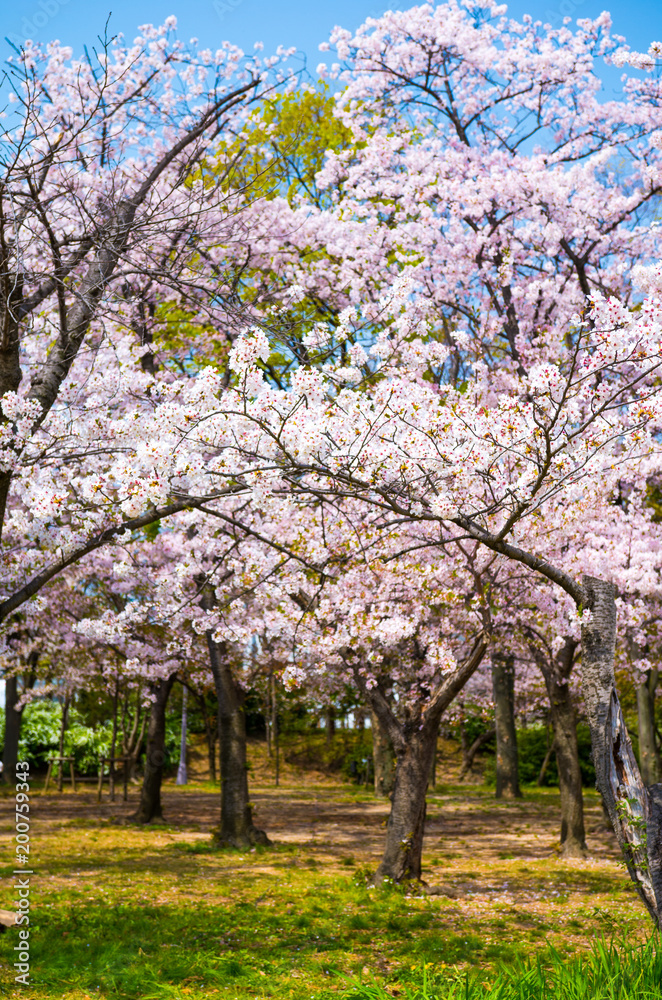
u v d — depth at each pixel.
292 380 5.47
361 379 7.00
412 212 12.67
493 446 6.02
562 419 5.83
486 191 11.79
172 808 18.98
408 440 5.74
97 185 8.99
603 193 12.40
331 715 32.44
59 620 16.00
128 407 8.60
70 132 9.06
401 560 9.44
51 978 5.85
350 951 6.91
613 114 13.01
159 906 8.59
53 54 9.53
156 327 10.34
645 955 4.77
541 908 8.73
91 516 6.09
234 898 9.09
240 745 13.43
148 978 5.95
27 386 8.61
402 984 5.69
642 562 11.09
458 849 13.53
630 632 12.71
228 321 7.50
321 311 12.61
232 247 10.53
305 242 12.38
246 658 13.23
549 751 28.22
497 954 6.66
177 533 12.20
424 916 8.12
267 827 16.30
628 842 5.92
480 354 10.40
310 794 24.31
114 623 10.30
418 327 7.26
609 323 5.29
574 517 7.64
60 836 13.73
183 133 10.69
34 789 22.67
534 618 11.43
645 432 5.90
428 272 12.41
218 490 6.50
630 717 23.70
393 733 10.20
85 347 8.66
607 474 6.81
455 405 6.29
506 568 10.21
